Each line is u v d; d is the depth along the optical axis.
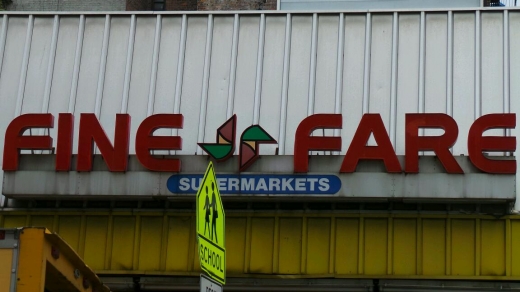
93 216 23.97
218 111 24.94
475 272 22.62
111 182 23.41
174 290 23.42
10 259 13.42
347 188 22.83
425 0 30.05
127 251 23.64
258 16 25.72
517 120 23.95
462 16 25.09
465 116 24.19
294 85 24.95
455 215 23.03
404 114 24.28
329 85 24.84
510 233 22.80
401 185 22.69
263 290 23.12
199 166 23.31
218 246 14.80
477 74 24.52
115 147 23.52
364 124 23.06
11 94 25.69
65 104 25.48
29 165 23.69
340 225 23.28
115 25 26.12
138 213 23.88
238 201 23.62
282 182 23.02
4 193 23.59
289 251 23.25
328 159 23.05
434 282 22.67
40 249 13.49
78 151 23.58
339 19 25.42
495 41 24.80
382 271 22.89
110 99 25.39
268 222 23.50
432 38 24.98
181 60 25.53
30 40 26.22
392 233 23.09
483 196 22.45
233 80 25.19
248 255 23.31
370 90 24.69
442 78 24.58
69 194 23.42
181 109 25.05
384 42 25.08
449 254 22.81
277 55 25.30
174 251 23.59
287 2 30.75
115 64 25.73
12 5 34.22
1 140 25.22
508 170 22.48
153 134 24.84
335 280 22.94
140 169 23.42
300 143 23.06
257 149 23.20
